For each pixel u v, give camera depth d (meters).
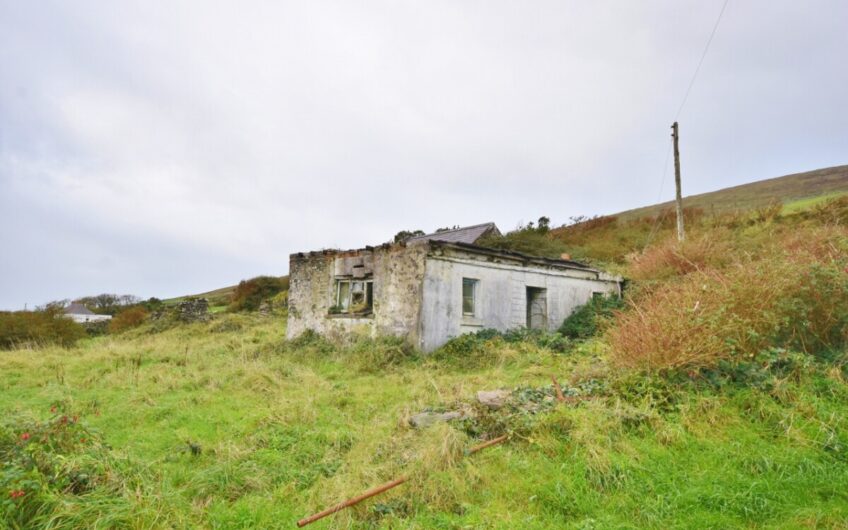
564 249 23.39
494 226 24.25
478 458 4.89
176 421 7.40
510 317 14.75
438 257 13.06
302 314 16.62
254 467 5.27
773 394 5.58
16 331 20.09
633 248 22.66
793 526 3.48
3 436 4.38
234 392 9.34
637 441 4.93
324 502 4.41
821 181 41.22
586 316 15.37
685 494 3.98
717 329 6.21
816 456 4.46
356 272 14.90
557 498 4.07
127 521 3.69
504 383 8.56
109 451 5.01
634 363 6.46
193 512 4.26
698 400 5.52
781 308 6.63
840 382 5.67
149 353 15.22
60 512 3.56
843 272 6.84
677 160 19.84
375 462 5.22
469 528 3.71
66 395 9.30
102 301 56.94
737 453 4.64
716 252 14.91
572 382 6.97
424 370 10.93
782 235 15.66
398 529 3.83
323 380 10.14
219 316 27.23
